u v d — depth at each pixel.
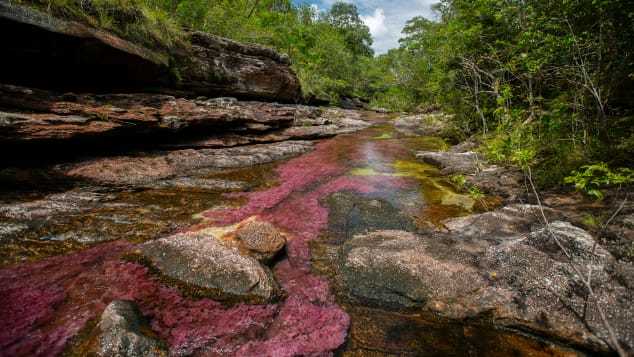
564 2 7.13
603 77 7.30
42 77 9.28
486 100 13.01
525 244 5.21
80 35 9.08
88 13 10.16
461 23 13.38
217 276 4.72
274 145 14.93
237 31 21.94
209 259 4.98
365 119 31.17
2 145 7.29
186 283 4.65
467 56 12.93
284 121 17.66
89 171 8.79
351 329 4.16
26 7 7.97
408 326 4.23
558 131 8.07
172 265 4.93
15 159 7.94
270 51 20.42
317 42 43.03
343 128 22.75
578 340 3.77
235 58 17.61
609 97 7.68
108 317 3.59
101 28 10.40
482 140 11.23
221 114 13.18
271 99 21.39
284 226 7.05
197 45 15.40
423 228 6.90
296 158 13.43
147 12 12.54
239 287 4.60
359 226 7.14
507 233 6.11
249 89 18.66
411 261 5.22
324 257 5.90
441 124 21.33
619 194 6.73
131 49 10.90
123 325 3.50
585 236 5.13
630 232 5.38
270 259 5.48
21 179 7.56
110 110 9.63
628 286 4.18
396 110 45.28
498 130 8.59
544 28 8.20
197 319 4.11
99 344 3.34
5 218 6.10
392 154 14.52
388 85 58.16
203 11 19.19
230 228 6.58
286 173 11.06
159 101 11.70
